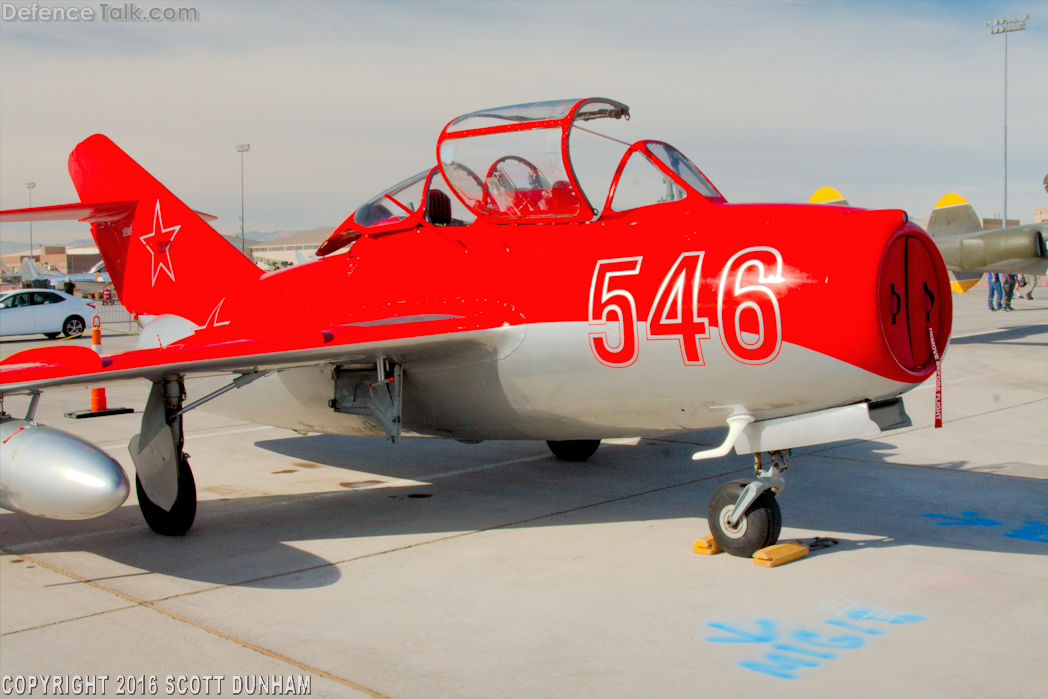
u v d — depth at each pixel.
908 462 7.62
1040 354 16.02
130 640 3.95
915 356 4.63
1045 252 18.34
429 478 7.53
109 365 5.03
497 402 5.83
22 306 25.78
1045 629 3.87
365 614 4.25
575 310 5.16
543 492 6.90
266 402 7.43
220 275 8.23
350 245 6.93
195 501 5.78
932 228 20.50
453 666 3.61
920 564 4.82
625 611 4.20
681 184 5.21
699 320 4.68
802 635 3.86
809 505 6.20
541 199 5.59
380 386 6.15
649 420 5.37
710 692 3.32
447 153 5.98
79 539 5.74
